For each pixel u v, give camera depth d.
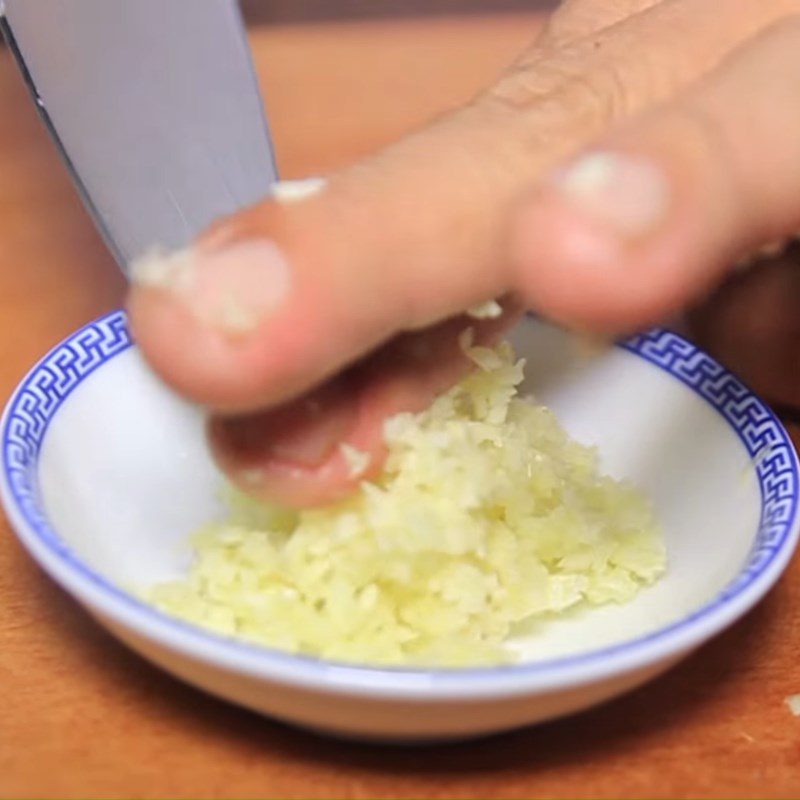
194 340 0.17
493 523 0.21
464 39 0.43
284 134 0.36
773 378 0.26
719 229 0.16
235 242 0.17
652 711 0.20
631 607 0.22
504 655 0.20
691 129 0.17
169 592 0.21
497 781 0.19
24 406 0.21
